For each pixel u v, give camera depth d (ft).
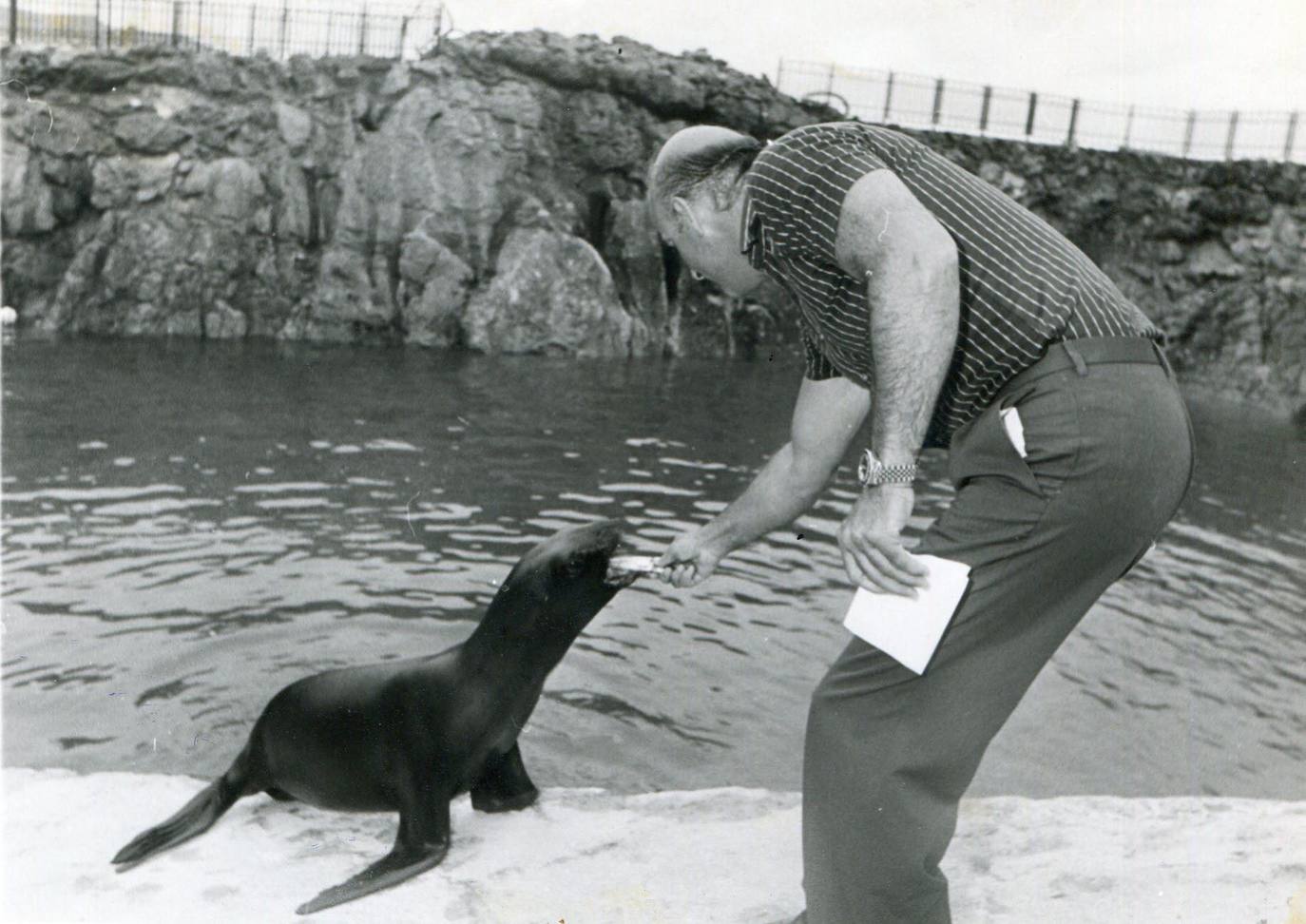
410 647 21.63
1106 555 7.07
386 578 25.64
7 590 23.54
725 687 20.43
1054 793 17.70
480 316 64.23
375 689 10.45
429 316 64.08
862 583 7.26
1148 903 8.86
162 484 32.91
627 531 30.53
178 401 44.91
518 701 10.55
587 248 66.03
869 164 7.23
